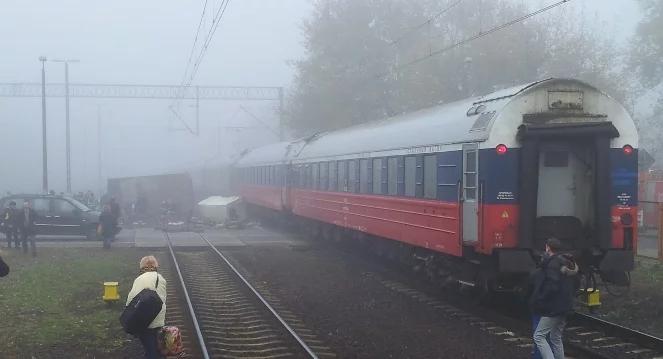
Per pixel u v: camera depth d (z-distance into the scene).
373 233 17.19
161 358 8.04
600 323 10.40
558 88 11.16
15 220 21.89
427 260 14.28
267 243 25.05
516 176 11.05
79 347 9.65
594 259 11.27
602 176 10.98
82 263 18.70
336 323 11.38
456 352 9.36
